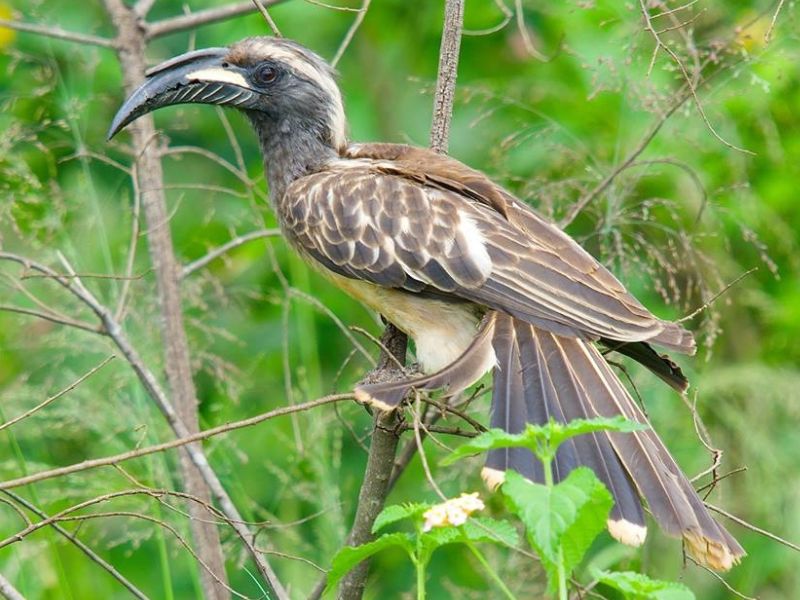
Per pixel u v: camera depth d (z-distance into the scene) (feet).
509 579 34.99
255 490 38.09
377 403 24.63
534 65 40.09
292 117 32.78
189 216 41.57
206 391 40.06
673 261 38.27
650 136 32.58
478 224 29.37
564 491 18.60
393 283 29.89
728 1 37.93
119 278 30.35
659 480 25.17
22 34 38.65
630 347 29.35
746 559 37.60
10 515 35.70
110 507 35.60
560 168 36.68
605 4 38.68
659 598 18.80
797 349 40.78
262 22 42.11
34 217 36.88
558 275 28.71
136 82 33.60
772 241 40.52
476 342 27.94
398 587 38.17
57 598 35.83
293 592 33.68
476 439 19.33
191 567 33.27
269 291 40.93
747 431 37.96
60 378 37.60
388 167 31.14
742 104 38.75
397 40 42.78
